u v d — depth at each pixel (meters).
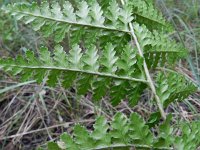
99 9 0.23
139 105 0.46
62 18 0.23
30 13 0.22
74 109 0.48
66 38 0.51
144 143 0.17
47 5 0.23
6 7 0.22
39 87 0.52
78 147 0.17
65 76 0.20
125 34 0.23
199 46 0.49
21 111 0.49
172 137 0.18
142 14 0.27
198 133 0.19
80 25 0.23
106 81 0.21
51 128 0.47
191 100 0.45
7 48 0.57
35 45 0.56
